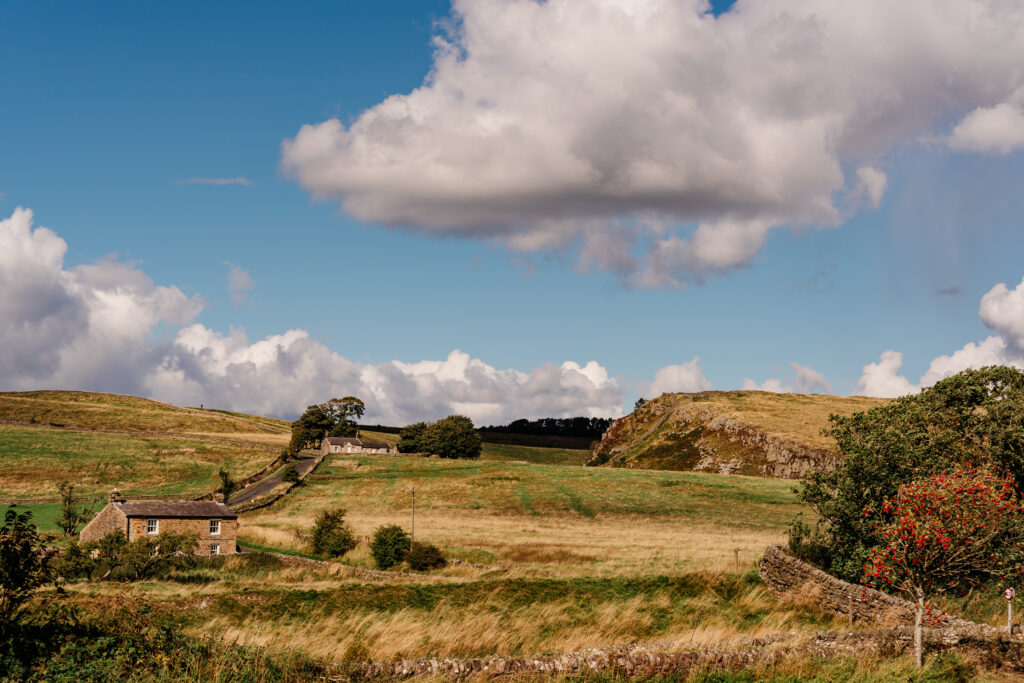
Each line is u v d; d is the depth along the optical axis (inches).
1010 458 1288.1
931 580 788.0
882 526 814.5
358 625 994.7
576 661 709.9
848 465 1301.7
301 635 889.5
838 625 1109.7
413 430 7303.2
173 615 1011.9
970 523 740.7
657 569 1579.7
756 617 1181.7
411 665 676.1
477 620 1021.2
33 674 597.0
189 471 5359.3
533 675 685.9
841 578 1284.4
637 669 714.2
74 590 1227.2
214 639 723.4
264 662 650.2
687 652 741.9
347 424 7426.2
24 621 701.9
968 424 1412.4
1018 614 1029.8
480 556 2094.0
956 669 756.0
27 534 676.1
